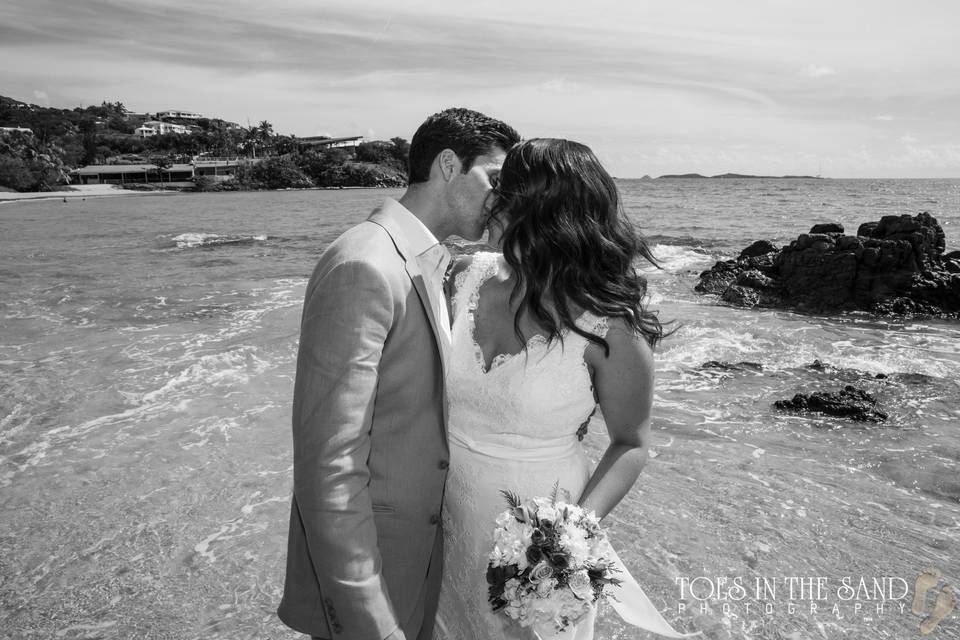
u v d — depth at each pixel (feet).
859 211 134.21
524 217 5.89
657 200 193.16
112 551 12.55
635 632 10.11
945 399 21.24
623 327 6.15
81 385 22.35
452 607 7.01
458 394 6.56
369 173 561.84
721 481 15.38
